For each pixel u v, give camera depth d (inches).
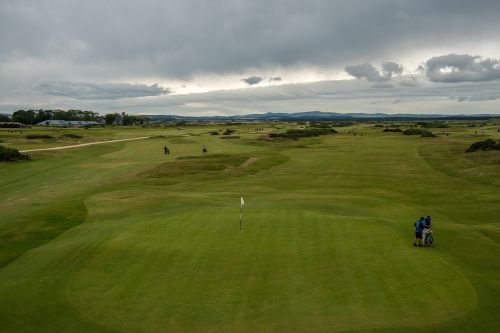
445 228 1151.0
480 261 867.4
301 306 644.1
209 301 665.6
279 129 7027.6
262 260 829.2
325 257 842.2
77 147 3688.5
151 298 680.4
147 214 1359.5
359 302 655.1
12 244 1076.5
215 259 838.5
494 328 593.0
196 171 2459.4
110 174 2379.4
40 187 1974.7
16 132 5221.5
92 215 1366.9
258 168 2630.4
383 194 1756.9
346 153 3437.5
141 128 7667.3
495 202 1573.6
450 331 583.5
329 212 1381.6
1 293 721.0
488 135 5162.4
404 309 634.2
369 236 986.7
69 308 656.4
